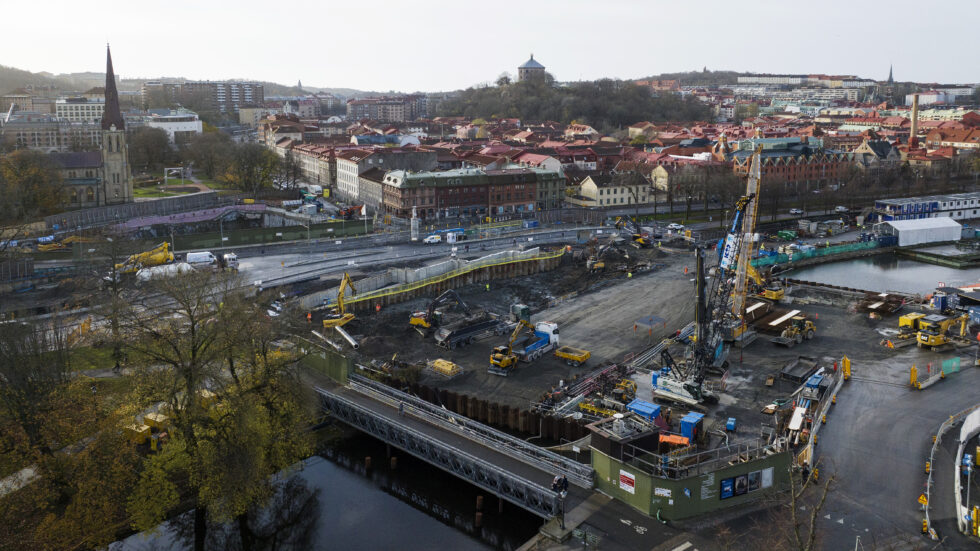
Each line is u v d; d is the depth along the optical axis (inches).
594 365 4340.6
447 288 5935.0
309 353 3540.8
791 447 3152.1
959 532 2539.4
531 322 5123.0
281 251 6909.5
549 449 3334.2
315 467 3449.8
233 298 3412.9
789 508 2684.5
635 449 2738.7
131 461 2859.3
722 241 4771.2
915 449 3139.8
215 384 2979.8
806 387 3762.3
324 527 2992.1
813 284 6033.5
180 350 3006.9
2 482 2706.7
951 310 5152.6
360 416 3535.9
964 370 4079.7
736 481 2699.3
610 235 7578.7
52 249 6525.6
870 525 2581.2
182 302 3034.0
